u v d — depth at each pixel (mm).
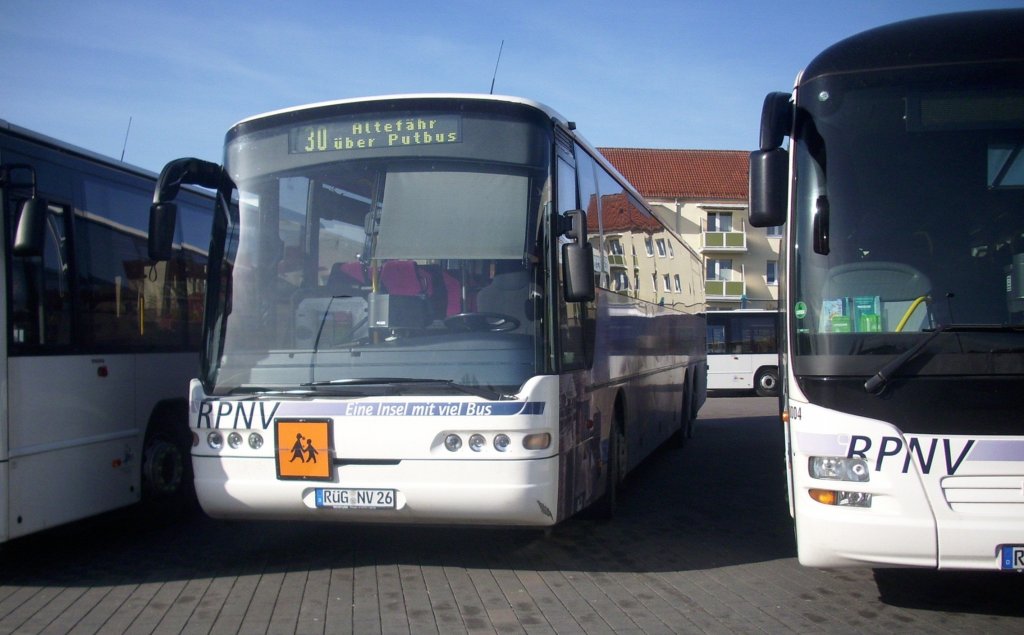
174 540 8492
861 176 6023
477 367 6578
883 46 6215
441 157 7051
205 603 6438
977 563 5434
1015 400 5500
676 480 12031
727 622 6062
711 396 32281
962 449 5500
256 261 7176
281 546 8156
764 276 52281
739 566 7547
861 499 5645
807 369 5852
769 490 11227
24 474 7020
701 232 52312
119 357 8312
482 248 6844
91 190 8188
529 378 6574
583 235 6859
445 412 6480
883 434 5613
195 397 7012
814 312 5914
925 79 6078
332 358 6789
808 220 6082
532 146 7008
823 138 6129
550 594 6684
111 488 8102
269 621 6039
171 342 9266
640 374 10852
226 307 7145
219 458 6867
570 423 7105
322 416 6637
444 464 6477
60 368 7492
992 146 5938
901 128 6047
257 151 7391
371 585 6875
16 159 7254
